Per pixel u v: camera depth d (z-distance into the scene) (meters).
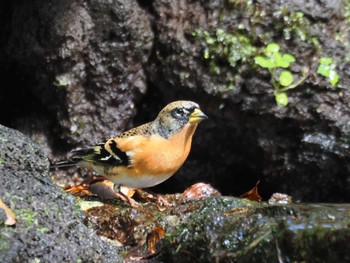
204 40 12.89
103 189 12.56
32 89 13.67
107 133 13.61
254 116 12.89
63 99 13.33
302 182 13.18
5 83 13.99
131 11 13.05
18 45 13.34
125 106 13.65
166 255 9.48
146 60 13.41
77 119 13.45
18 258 7.80
